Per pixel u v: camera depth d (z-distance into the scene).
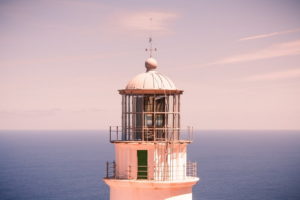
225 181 187.50
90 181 183.62
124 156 32.06
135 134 32.84
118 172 32.38
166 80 33.25
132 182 31.38
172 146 31.80
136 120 32.81
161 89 32.50
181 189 31.83
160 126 32.78
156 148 31.64
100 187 168.88
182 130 33.09
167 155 31.77
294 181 188.88
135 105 32.91
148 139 32.53
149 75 33.25
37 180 187.38
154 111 32.59
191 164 32.75
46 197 152.38
